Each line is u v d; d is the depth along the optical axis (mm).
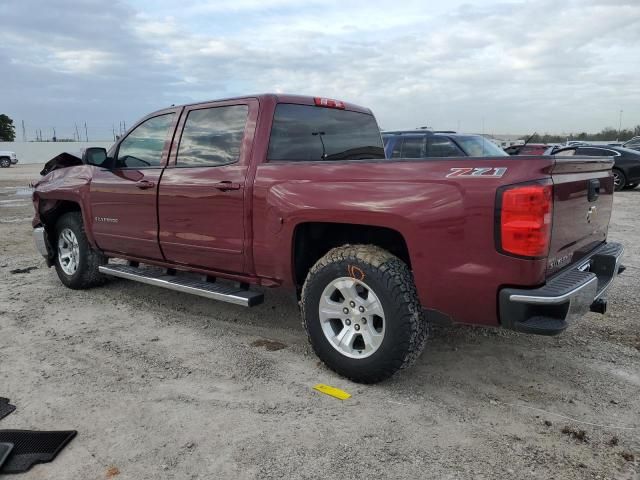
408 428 3057
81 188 5559
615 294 5676
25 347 4285
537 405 3332
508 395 3465
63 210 6191
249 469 2682
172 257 4781
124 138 5355
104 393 3486
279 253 3902
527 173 2928
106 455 2805
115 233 5273
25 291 5941
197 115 4625
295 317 5062
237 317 5055
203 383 3637
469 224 3045
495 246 2982
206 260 4461
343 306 3590
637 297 5570
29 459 2738
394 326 3332
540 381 3668
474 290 3080
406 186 3268
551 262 3086
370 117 5270
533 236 2893
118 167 5352
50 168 6449
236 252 4180
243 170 4098
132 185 4961
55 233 6191
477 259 3049
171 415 3201
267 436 2973
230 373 3799
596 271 3854
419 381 3658
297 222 3738
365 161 3512
